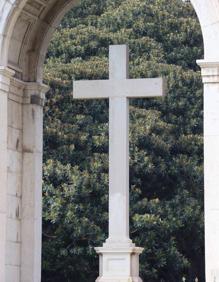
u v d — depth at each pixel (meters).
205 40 47.47
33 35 56.22
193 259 91.88
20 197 55.81
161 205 89.06
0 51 51.38
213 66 47.06
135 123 91.56
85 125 91.50
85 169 88.75
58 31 99.06
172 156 92.25
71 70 93.56
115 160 51.06
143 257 86.81
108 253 49.94
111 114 51.59
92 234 85.50
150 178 90.81
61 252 85.88
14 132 55.31
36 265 55.66
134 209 87.94
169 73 95.75
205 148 47.00
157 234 87.75
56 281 87.94
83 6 103.25
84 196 86.75
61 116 91.56
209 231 46.53
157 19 100.81
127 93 51.50
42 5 55.09
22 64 56.12
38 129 56.47
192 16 102.62
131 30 99.44
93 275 87.44
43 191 86.50
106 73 93.88
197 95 95.88
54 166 87.31
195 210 89.81
